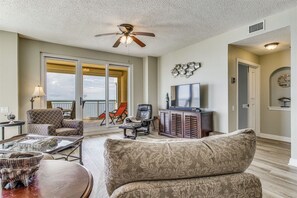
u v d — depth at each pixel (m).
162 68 6.33
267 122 5.08
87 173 1.14
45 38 4.58
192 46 5.12
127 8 3.07
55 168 1.20
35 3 2.91
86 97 5.96
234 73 4.36
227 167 0.94
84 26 3.83
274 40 3.96
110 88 6.66
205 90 4.74
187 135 4.68
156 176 0.87
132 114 6.36
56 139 2.54
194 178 0.92
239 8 3.09
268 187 2.29
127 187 0.84
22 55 4.51
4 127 3.90
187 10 3.15
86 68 5.95
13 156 1.06
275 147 4.07
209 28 3.95
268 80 5.06
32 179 1.03
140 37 4.50
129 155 0.87
